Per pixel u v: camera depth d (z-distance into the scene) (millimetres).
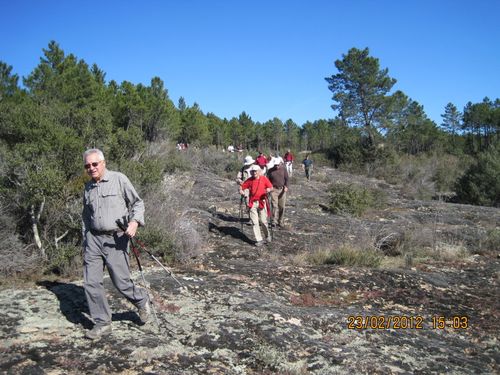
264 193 9555
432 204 17938
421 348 4875
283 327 4859
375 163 37531
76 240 7164
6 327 4414
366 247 9227
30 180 6438
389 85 42938
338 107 44281
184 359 4023
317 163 42531
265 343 4449
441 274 8211
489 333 5633
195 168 21219
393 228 11188
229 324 4789
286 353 4289
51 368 3715
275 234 10547
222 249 8938
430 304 6582
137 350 4055
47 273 6469
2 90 20844
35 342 4141
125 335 4363
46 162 6848
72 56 25281
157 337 4379
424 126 62469
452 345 5145
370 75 42281
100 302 4332
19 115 7496
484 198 22188
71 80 23031
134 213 4336
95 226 4266
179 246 7852
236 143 65188
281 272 7484
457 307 6543
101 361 3861
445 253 9594
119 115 27766
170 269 7102
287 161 25641
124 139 9344
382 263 8703
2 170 6738
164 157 15461
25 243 6992
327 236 10258
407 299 6715
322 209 15227
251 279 6973
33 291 5523
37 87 21422
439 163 35156
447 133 73625
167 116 29875
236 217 12055
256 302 5559
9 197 6773
